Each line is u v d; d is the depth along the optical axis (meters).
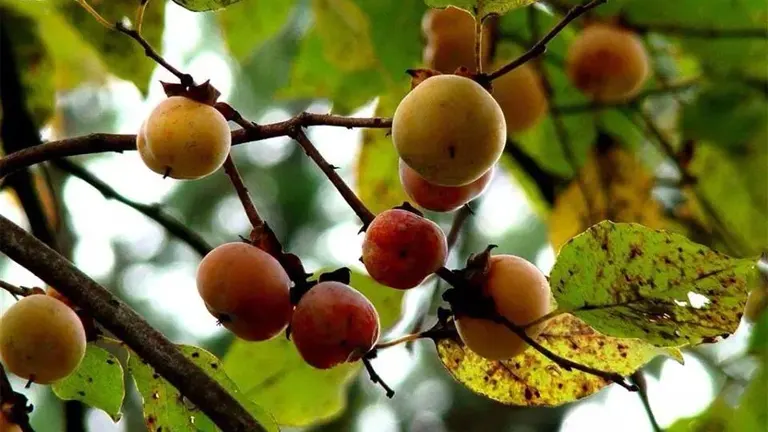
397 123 0.71
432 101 0.71
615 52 0.91
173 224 0.92
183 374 0.71
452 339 0.78
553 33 0.72
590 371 0.73
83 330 0.74
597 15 0.95
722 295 0.72
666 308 0.72
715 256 0.72
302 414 0.91
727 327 0.72
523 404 0.79
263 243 0.74
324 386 0.91
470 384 0.79
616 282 0.72
